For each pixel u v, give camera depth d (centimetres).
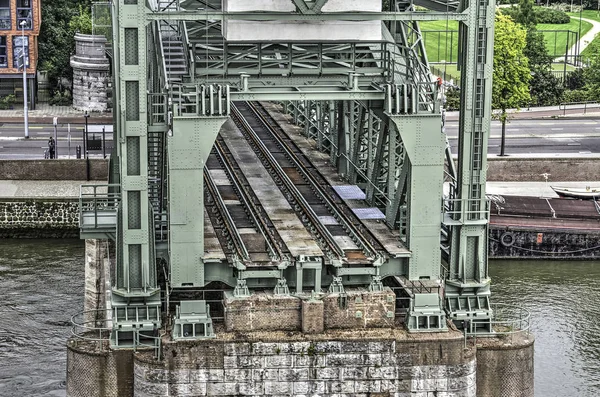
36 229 15300
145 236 9512
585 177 16738
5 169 16175
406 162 10000
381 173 11031
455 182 10331
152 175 11344
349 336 9419
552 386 10588
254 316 9456
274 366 9369
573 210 14600
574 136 19362
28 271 13638
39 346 11350
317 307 9412
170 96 9562
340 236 10281
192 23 10925
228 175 12050
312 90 9794
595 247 14462
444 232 10412
